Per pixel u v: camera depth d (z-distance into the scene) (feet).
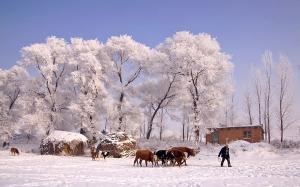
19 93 219.41
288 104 196.54
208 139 183.62
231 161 112.57
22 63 185.47
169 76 183.11
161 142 165.89
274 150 138.10
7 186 54.60
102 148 141.18
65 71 197.98
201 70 166.61
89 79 180.04
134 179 65.51
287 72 196.24
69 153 148.77
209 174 73.46
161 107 192.85
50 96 185.06
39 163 103.91
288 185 55.98
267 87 207.10
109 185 57.11
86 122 173.68
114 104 179.63
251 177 67.41
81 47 193.57
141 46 192.75
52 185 56.18
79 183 59.11
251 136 174.19
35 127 175.42
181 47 172.55
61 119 186.70
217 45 186.19
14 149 141.90
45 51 184.14
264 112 210.79
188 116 168.04
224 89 178.50
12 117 210.79
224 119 237.66
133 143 143.84
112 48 190.39
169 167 91.86
